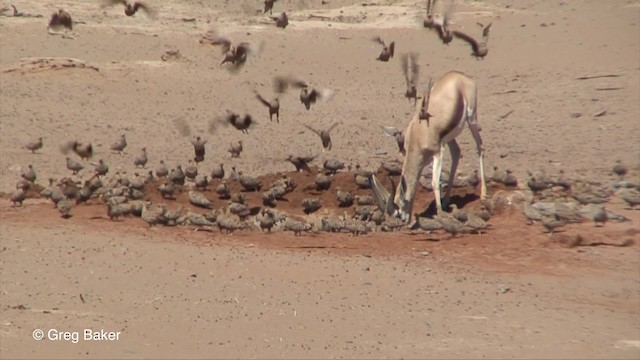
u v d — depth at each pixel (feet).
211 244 332.19
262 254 321.32
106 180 408.67
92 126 513.45
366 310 268.82
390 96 600.39
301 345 240.53
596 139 489.26
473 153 468.34
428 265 314.76
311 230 349.41
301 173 402.93
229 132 514.68
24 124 507.71
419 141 355.15
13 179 423.64
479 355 236.84
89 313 262.26
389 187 394.73
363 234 346.74
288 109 563.89
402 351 238.07
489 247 333.01
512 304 278.87
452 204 376.07
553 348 243.40
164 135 505.25
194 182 398.01
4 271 297.33
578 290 294.25
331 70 655.35
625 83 593.42
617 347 246.06
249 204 378.53
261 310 266.98
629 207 370.94
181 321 256.93
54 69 594.65
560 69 635.25
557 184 381.81
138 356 232.12
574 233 341.00
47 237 335.06
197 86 599.98
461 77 371.56
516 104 565.94
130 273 297.94
